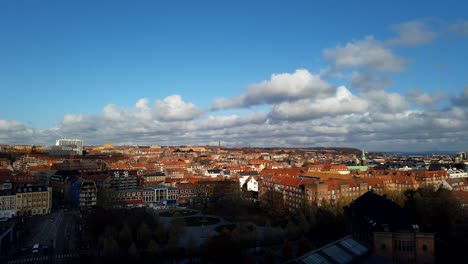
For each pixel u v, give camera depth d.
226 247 183.50
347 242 170.12
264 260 188.12
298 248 198.62
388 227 177.88
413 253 173.88
